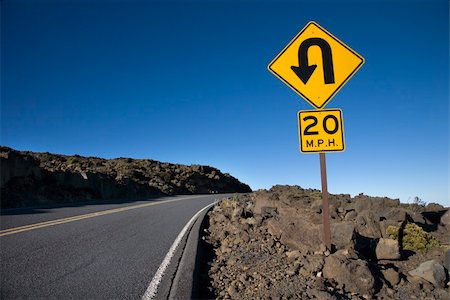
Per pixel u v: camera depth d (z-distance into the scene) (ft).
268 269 18.45
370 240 22.06
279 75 20.13
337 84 19.69
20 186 66.13
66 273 18.26
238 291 16.01
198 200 73.97
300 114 19.80
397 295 15.60
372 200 32.58
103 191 86.28
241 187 191.93
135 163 151.33
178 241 26.02
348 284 15.87
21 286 16.30
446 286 16.76
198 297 15.67
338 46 19.89
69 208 49.88
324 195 19.35
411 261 19.60
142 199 78.28
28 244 24.48
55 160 112.27
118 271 18.63
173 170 158.51
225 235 27.99
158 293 15.58
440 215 29.94
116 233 29.32
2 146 72.84
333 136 19.45
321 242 20.26
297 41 20.20
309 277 16.87
